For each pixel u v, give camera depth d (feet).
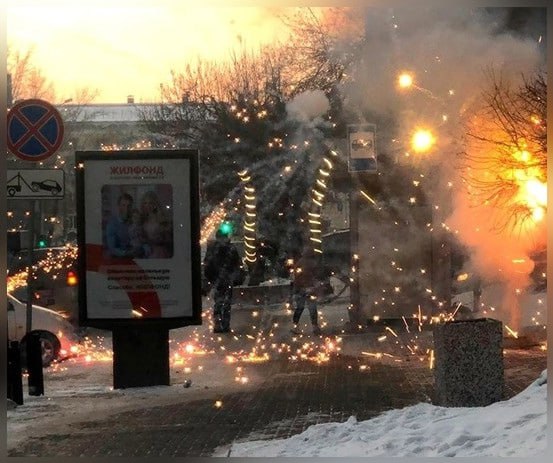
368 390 44.01
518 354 54.44
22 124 46.42
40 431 35.99
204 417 38.11
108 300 46.39
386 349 59.98
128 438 34.32
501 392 36.81
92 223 46.32
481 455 27.61
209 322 82.17
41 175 46.70
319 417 37.55
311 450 30.55
